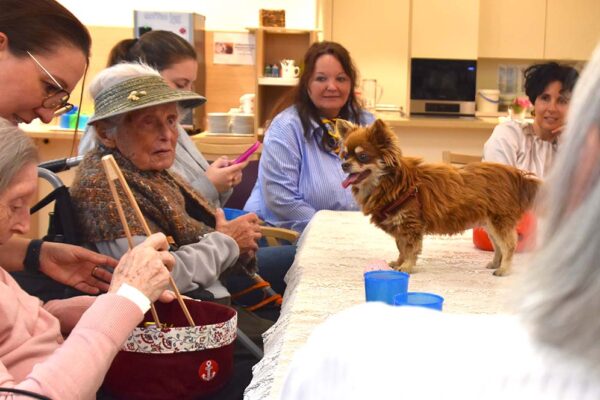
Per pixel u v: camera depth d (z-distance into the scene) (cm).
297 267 172
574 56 568
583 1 561
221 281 211
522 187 165
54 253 157
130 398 137
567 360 50
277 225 291
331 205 289
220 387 142
